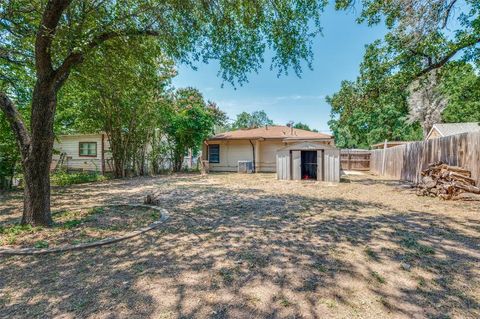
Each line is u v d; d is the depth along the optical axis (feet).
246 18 15.24
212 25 15.62
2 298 7.50
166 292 7.69
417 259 9.84
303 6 14.76
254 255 10.49
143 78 20.21
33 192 14.34
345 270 9.01
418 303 6.98
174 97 54.49
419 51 27.91
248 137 56.59
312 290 7.71
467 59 25.94
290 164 39.52
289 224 15.14
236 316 6.50
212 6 14.62
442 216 16.30
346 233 13.23
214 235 13.19
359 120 95.20
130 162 48.57
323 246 11.41
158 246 11.66
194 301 7.20
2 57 19.15
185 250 11.14
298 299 7.24
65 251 11.02
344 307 6.84
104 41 15.56
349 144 114.42
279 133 60.70
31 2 14.92
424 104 79.25
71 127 49.52
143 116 46.75
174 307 6.92
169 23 15.29
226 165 59.67
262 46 16.58
